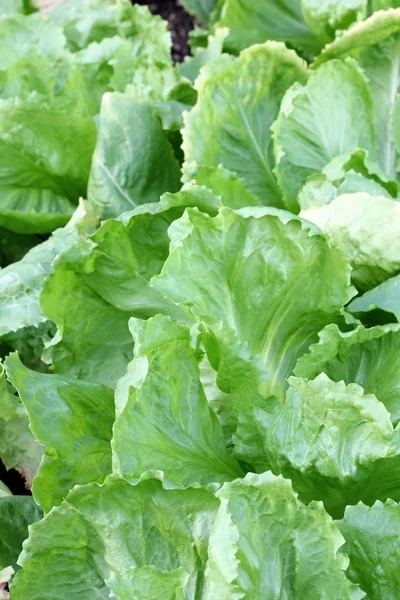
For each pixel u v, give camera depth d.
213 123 1.55
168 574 1.24
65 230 1.52
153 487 1.27
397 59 1.59
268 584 1.23
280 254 1.34
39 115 1.57
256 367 1.32
